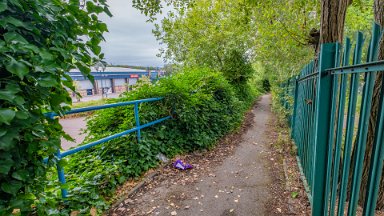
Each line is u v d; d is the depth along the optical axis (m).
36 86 1.09
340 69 1.42
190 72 6.67
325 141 1.77
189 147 4.50
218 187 3.05
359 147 1.25
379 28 1.11
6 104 1.01
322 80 1.70
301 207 2.44
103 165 3.00
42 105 1.21
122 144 3.47
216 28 10.01
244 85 12.40
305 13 5.34
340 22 2.62
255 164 3.90
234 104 8.14
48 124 1.26
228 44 10.85
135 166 3.28
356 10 5.77
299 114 3.82
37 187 1.23
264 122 8.19
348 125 1.36
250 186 3.06
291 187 2.87
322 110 1.73
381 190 2.01
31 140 1.07
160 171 3.51
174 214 2.45
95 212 2.29
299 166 3.35
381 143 1.04
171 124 4.54
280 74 9.42
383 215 1.96
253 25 7.02
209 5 10.34
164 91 4.35
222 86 7.23
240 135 6.20
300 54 7.79
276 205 2.56
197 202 2.68
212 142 5.06
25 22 1.05
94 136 3.88
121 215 2.42
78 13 1.24
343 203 1.46
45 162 1.36
